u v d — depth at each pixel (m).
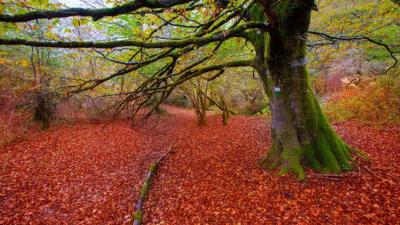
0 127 14.55
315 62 13.15
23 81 15.79
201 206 6.27
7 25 4.31
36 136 15.05
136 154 12.35
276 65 6.67
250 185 6.84
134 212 6.31
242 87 22.67
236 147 12.05
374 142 8.88
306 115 6.85
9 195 7.84
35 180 9.07
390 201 5.13
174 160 10.84
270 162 7.66
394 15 8.49
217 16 5.67
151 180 8.47
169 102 30.47
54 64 16.67
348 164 6.84
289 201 5.77
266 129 15.75
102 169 10.27
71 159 11.48
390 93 11.88
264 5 4.60
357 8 10.26
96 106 19.59
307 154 6.87
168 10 4.90
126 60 6.52
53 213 6.85
